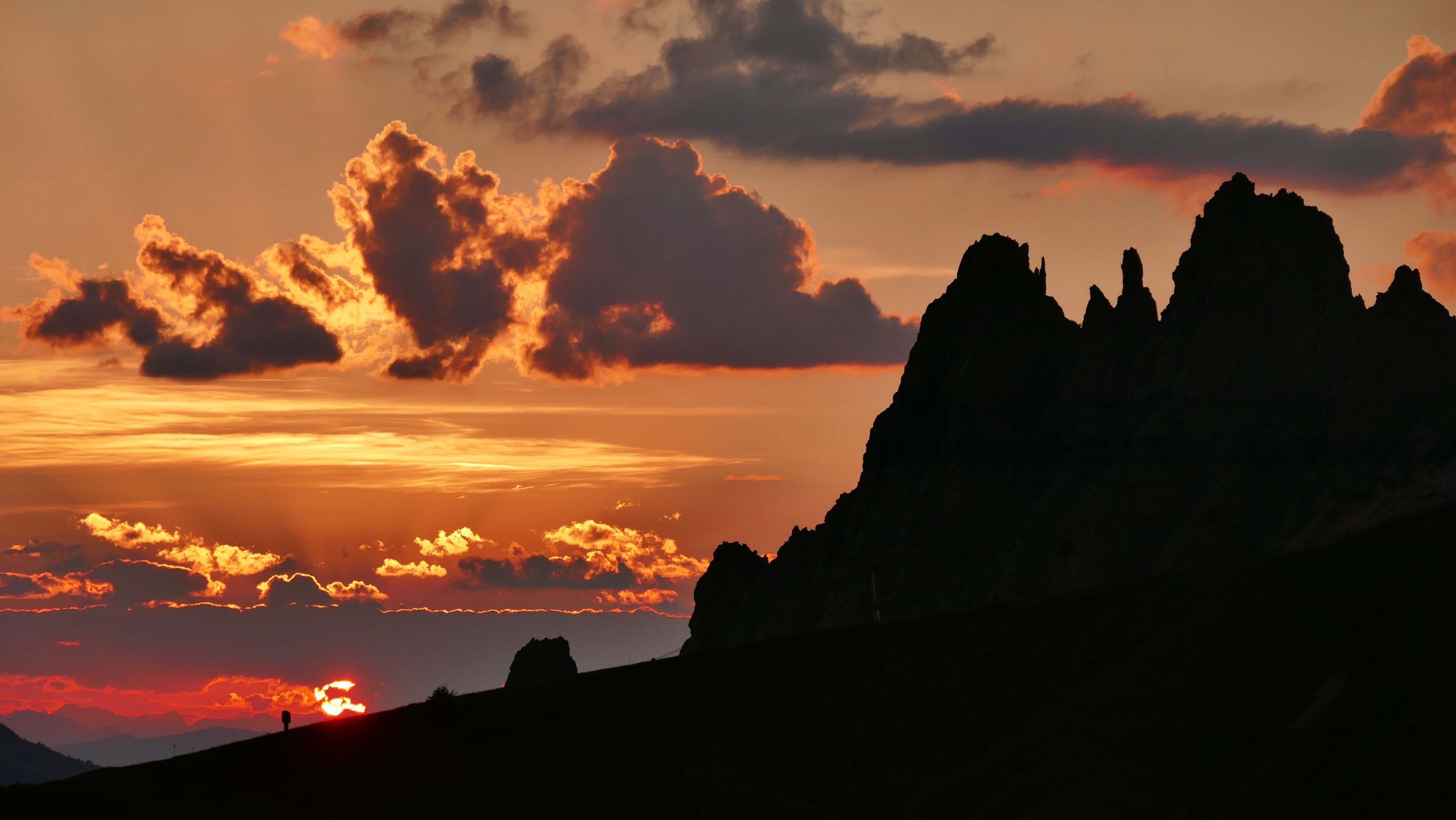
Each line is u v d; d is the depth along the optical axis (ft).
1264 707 386.52
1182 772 374.02
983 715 413.18
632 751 402.72
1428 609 391.04
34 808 325.62
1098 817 365.61
